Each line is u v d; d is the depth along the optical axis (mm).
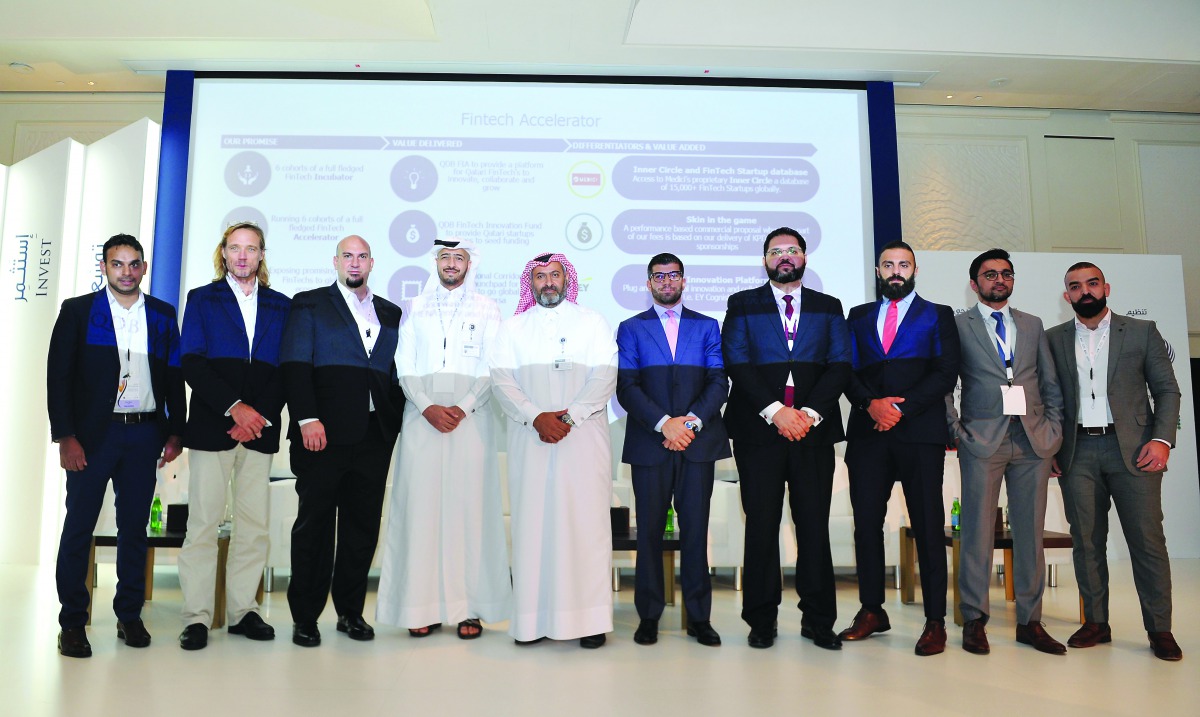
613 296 5504
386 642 2926
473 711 2150
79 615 2744
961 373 3035
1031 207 6719
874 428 2967
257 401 2943
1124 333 2998
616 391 3092
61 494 5082
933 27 5594
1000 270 2990
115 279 2822
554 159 5602
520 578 2895
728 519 4219
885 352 3020
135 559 2873
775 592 2918
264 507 3031
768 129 5777
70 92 6367
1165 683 2434
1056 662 2689
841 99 5875
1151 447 2848
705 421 2938
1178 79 6168
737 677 2484
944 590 2838
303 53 5445
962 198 6688
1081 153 6848
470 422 3084
